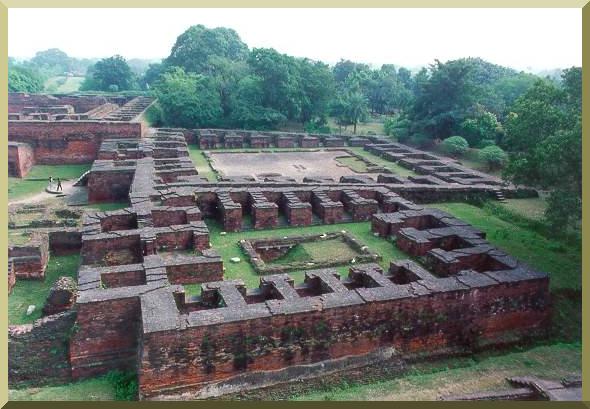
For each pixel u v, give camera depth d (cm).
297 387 1170
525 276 1419
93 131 3581
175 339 1077
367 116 5991
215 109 4903
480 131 4044
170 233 1772
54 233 1920
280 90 5006
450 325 1330
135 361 1248
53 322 1259
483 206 2617
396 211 2283
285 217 2286
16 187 2942
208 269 1561
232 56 8138
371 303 1232
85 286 1279
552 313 1502
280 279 1377
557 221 1575
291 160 3844
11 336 1230
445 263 1591
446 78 4234
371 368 1241
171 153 3247
